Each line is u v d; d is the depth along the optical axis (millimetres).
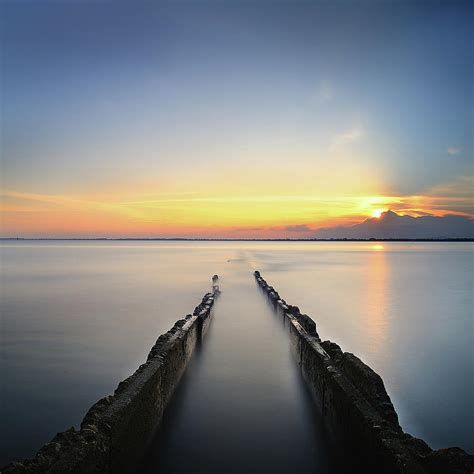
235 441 6473
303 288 30531
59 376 10859
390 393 10570
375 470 4805
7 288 29172
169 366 7949
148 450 6238
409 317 20141
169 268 47969
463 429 8688
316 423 7059
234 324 15141
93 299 23984
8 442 7504
